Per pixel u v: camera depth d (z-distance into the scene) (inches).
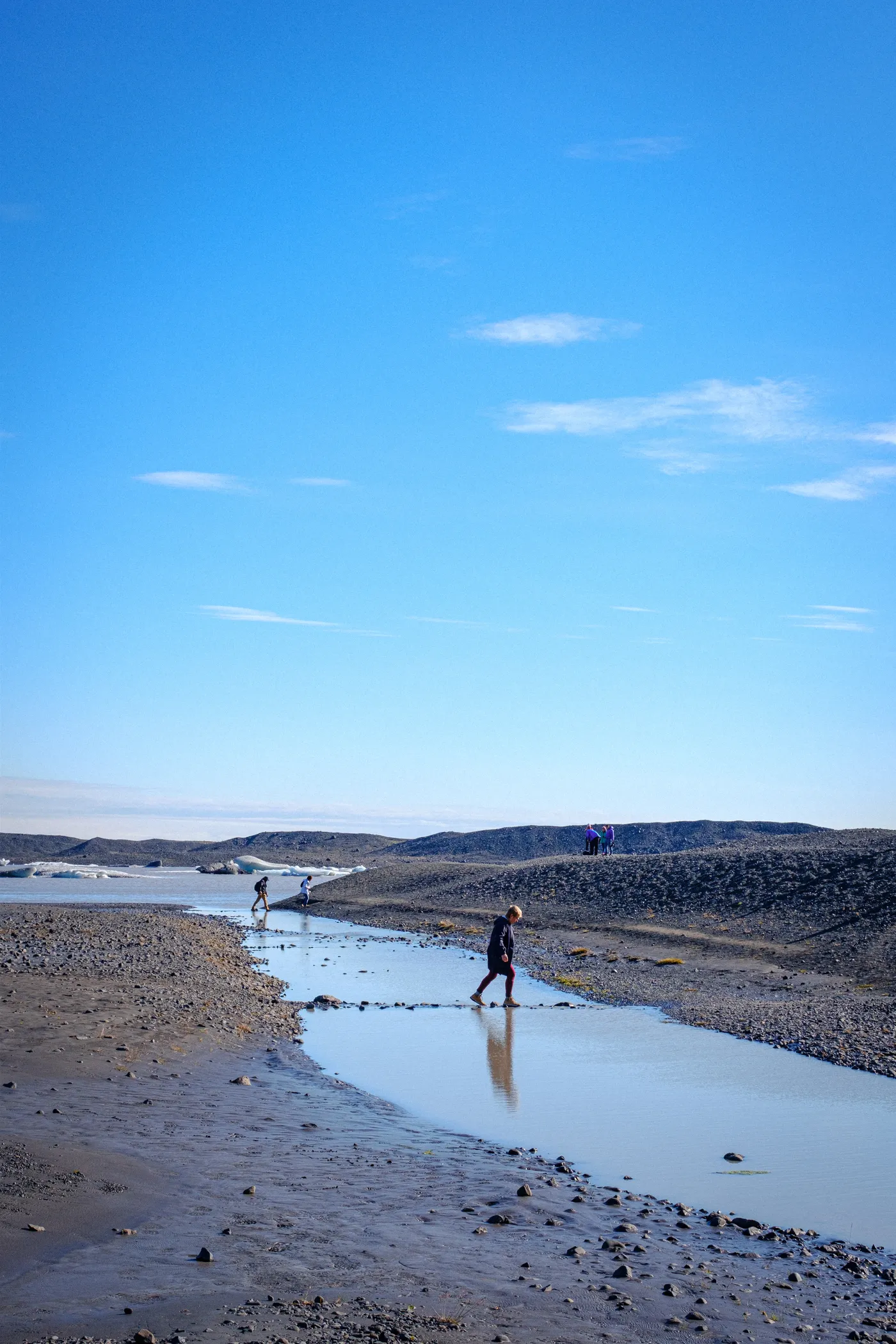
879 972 1034.7
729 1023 837.8
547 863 2361.0
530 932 1674.5
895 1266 345.1
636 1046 748.0
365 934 1849.2
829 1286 324.5
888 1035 747.4
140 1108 498.9
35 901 2694.4
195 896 3157.0
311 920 2260.1
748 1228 376.8
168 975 978.7
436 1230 355.6
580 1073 651.5
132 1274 295.6
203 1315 267.6
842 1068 667.4
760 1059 701.9
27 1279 286.8
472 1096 587.5
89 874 4783.5
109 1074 564.4
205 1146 442.6
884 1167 455.5
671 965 1235.2
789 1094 595.2
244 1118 502.0
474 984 1134.4
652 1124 527.8
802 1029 787.4
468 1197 398.9
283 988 1067.3
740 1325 288.0
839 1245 363.9
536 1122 530.0
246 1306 275.1
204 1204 366.6
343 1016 885.2
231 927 1961.1
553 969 1266.0
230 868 5182.1
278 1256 318.7
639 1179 439.2
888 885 1365.7
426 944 1648.6
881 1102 575.5
